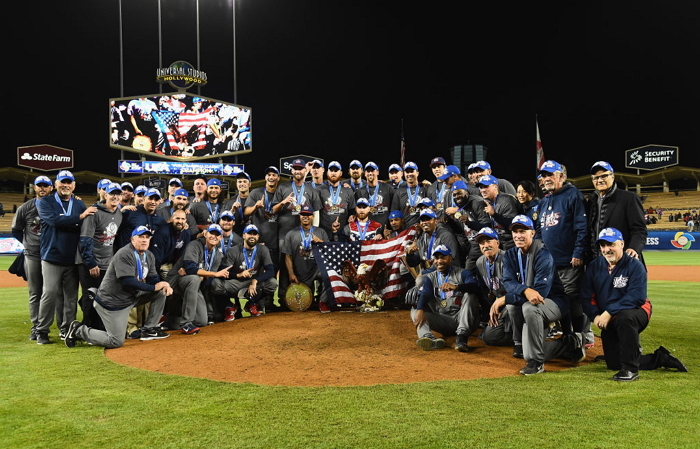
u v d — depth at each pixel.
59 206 7.41
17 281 17.95
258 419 4.13
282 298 10.20
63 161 49.47
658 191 62.22
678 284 15.55
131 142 35.09
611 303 5.48
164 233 8.62
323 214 10.89
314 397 4.70
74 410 4.39
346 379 5.35
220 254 8.98
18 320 9.62
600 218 6.29
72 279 7.68
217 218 10.32
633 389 4.85
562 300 5.94
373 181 11.03
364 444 3.62
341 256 9.84
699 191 55.56
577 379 5.26
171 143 36.12
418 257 8.63
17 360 6.31
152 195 8.44
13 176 50.50
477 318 6.65
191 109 36.69
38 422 4.12
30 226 7.64
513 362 6.07
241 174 10.54
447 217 8.68
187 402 4.59
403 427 3.92
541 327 5.60
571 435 3.73
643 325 5.38
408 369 5.75
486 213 8.22
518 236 5.89
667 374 5.41
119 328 7.05
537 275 5.80
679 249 35.19
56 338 7.83
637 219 6.05
